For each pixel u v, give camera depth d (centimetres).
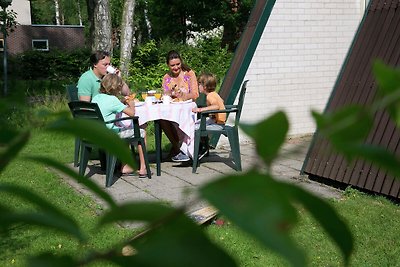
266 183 29
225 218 27
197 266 32
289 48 915
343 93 670
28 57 2414
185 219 35
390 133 587
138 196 596
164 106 690
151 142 924
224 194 28
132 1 1686
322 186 645
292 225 27
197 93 779
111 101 652
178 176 693
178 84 780
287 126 32
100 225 40
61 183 635
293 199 30
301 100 938
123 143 42
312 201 36
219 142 897
